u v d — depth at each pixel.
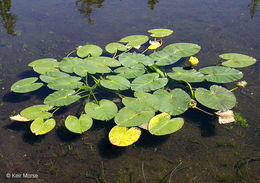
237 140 1.98
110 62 2.46
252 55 2.57
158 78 2.26
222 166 1.86
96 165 1.92
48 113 2.14
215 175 1.83
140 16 3.30
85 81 2.40
